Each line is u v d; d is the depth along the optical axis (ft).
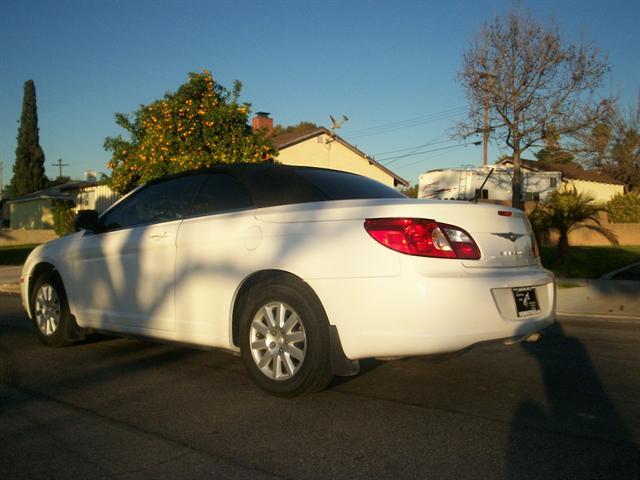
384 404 14.61
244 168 16.92
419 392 15.62
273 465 11.14
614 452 11.64
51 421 13.64
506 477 10.56
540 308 15.14
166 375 17.49
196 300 16.30
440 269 13.23
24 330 25.27
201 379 17.02
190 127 51.67
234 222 15.81
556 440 12.26
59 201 103.50
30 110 184.85
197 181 17.72
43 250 21.66
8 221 203.41
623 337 23.86
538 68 70.49
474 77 72.33
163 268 17.19
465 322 13.16
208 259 16.06
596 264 58.59
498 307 13.74
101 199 102.63
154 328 17.46
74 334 20.75
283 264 14.49
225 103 53.42
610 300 35.50
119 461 11.39
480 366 18.44
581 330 25.81
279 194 15.85
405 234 13.37
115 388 16.22
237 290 15.43
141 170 52.90
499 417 13.66
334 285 13.78
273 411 14.12
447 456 11.48
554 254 67.05
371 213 13.89
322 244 14.12
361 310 13.47
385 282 13.26
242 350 15.34
